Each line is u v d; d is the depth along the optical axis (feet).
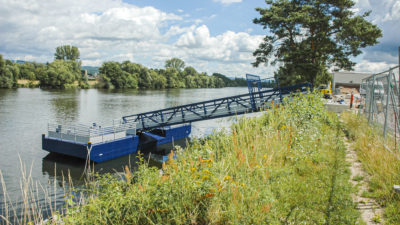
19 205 37.70
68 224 13.74
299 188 16.56
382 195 15.56
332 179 17.83
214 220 12.21
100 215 12.74
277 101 63.16
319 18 97.76
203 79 650.43
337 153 23.99
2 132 99.25
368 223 13.08
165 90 465.06
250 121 30.58
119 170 59.16
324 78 111.86
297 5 107.14
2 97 235.81
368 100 40.40
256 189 15.15
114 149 67.77
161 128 86.43
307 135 28.14
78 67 481.05
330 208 14.16
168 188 13.34
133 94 331.77
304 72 100.01
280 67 111.96
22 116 137.69
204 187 13.14
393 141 24.03
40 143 84.12
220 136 25.67
